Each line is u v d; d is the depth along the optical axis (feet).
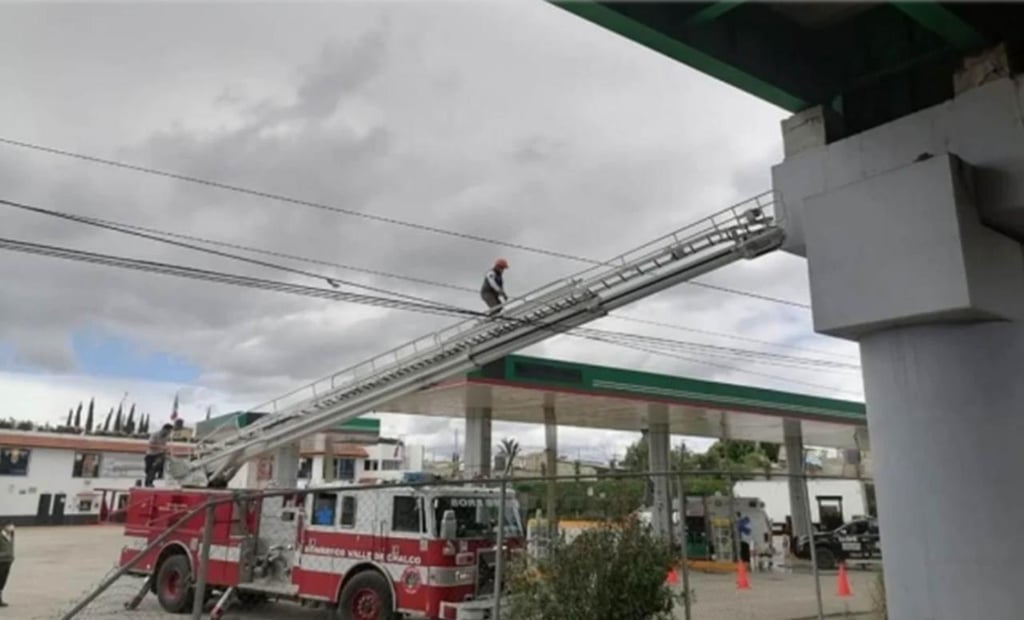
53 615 44.27
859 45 25.62
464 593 38.37
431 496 39.17
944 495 21.30
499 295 63.87
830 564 83.97
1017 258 22.50
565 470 145.48
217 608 43.78
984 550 20.72
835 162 24.95
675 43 21.81
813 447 147.02
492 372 65.82
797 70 25.26
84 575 66.23
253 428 65.16
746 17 23.72
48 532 135.13
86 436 170.30
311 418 61.87
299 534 43.98
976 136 21.74
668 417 92.07
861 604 50.14
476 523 40.47
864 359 23.81
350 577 41.22
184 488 51.44
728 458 172.96
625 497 27.61
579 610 24.39
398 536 39.75
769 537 83.25
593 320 57.06
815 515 125.49
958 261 20.66
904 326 22.53
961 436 21.39
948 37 21.63
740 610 46.80
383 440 196.13
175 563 47.47
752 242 50.72
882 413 22.89
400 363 58.95
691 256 53.83
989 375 21.45
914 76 24.62
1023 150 20.81
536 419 94.48
